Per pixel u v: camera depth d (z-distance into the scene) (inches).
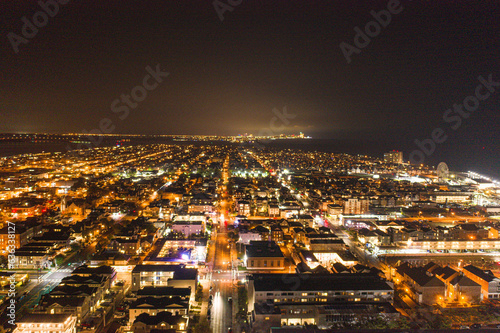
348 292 6624.0
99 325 6284.5
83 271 7652.6
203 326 6072.8
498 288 7224.4
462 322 6235.2
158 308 6225.4
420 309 6697.8
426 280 7140.8
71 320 5944.9
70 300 6314.0
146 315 6048.2
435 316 6402.6
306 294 6579.7
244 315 6604.3
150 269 7628.0
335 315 6048.2
